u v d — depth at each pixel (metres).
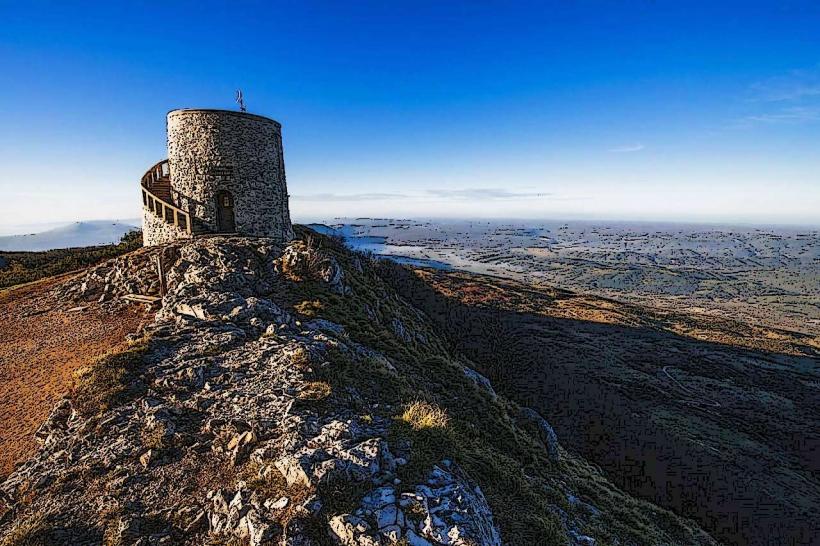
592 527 14.44
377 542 7.64
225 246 24.34
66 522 8.54
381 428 11.41
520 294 148.12
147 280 23.52
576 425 52.62
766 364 101.31
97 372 13.16
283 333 16.86
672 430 57.69
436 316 81.69
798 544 36.06
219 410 11.68
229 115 28.36
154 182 31.59
